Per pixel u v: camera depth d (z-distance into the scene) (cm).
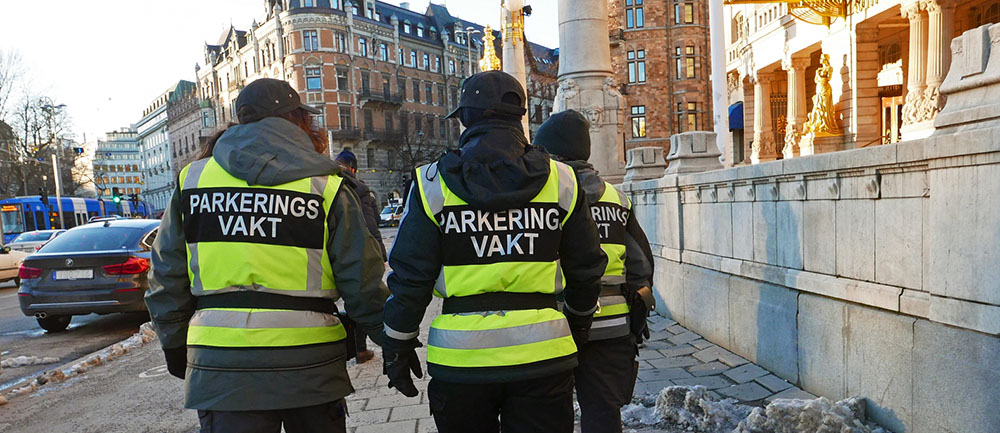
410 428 357
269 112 213
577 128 275
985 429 246
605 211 265
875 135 1656
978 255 247
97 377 533
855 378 326
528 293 194
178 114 7900
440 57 6444
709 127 3522
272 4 5334
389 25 5772
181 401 445
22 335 821
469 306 193
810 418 303
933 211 270
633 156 741
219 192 200
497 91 195
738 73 2466
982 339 247
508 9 1919
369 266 209
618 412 260
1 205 3002
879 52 1792
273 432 199
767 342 415
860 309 321
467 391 194
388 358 201
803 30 1903
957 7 1405
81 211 3566
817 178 356
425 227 190
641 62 3534
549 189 196
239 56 6025
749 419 318
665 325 588
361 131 5347
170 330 206
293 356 196
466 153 190
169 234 205
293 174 200
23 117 4275
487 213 189
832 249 346
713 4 1040
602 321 259
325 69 5147
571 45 867
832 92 1758
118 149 15088
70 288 743
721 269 485
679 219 582
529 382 192
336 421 213
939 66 1296
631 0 3519
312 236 202
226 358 191
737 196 461
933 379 273
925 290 279
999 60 245
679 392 358
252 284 197
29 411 441
